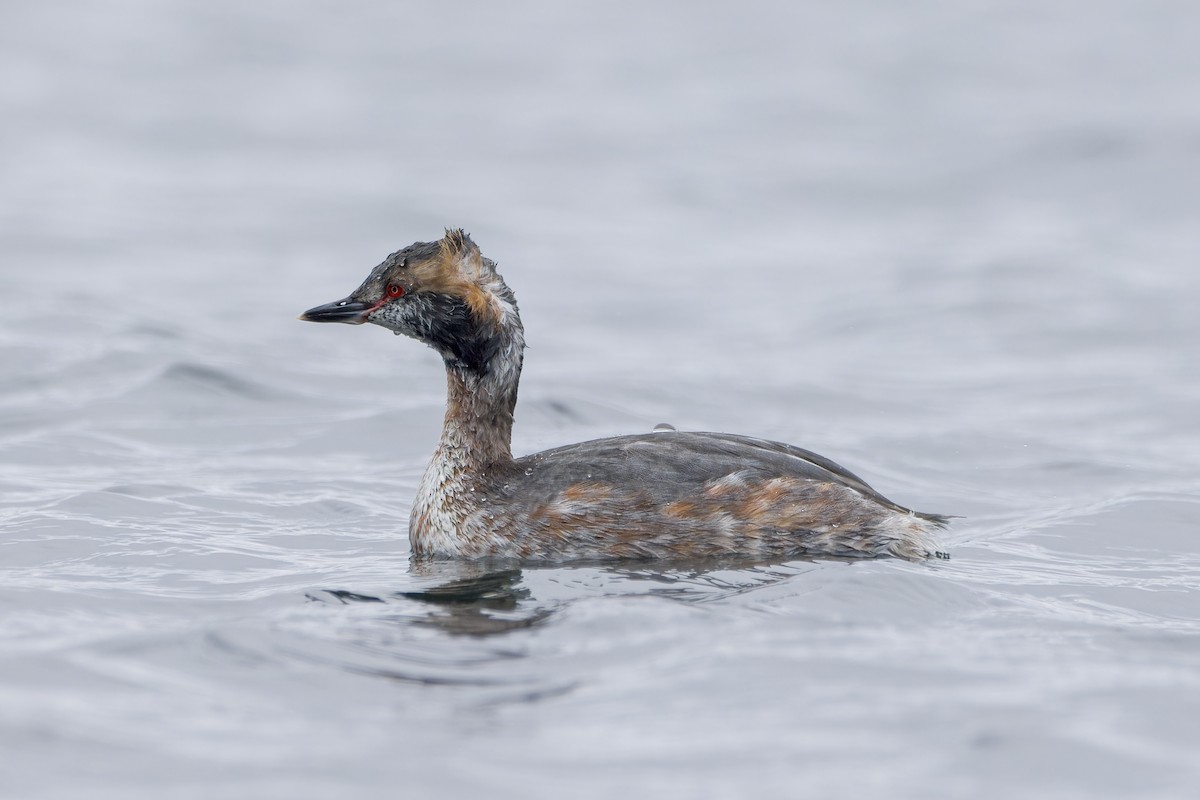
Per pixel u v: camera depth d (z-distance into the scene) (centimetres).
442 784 702
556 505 1145
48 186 3609
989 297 2502
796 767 721
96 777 703
